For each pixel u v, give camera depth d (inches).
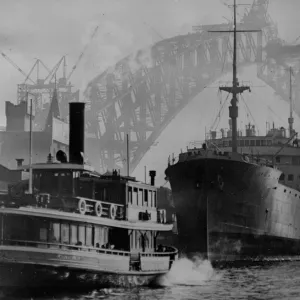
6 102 4347.9
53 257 1734.7
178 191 3065.9
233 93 3449.8
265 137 3639.3
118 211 2006.6
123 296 1903.3
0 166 2736.2
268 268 2974.9
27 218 1712.6
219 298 2006.6
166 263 2234.3
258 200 3157.0
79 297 1834.4
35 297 1763.0
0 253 1680.6
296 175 3599.9
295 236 3622.0
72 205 1824.6
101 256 1857.8
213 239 3019.2
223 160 2935.5
